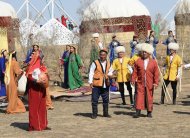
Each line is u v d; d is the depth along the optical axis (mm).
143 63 12906
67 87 21406
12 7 41250
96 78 12938
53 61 31172
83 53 34062
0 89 17266
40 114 11391
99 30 39656
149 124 11930
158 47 37969
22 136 10758
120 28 44312
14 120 13141
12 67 14250
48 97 15078
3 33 29625
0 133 11242
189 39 38906
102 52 12977
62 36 36781
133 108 14438
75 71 21125
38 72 11078
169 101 16516
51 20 36938
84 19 39938
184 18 39812
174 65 15500
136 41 20562
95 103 13008
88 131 11156
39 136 10688
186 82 22875
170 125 11734
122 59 15727
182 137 10273
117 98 17734
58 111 14617
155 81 12977
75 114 13898
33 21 37406
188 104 15625
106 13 43875
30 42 29516
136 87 13070
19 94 14500
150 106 12969
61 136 10625
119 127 11594
